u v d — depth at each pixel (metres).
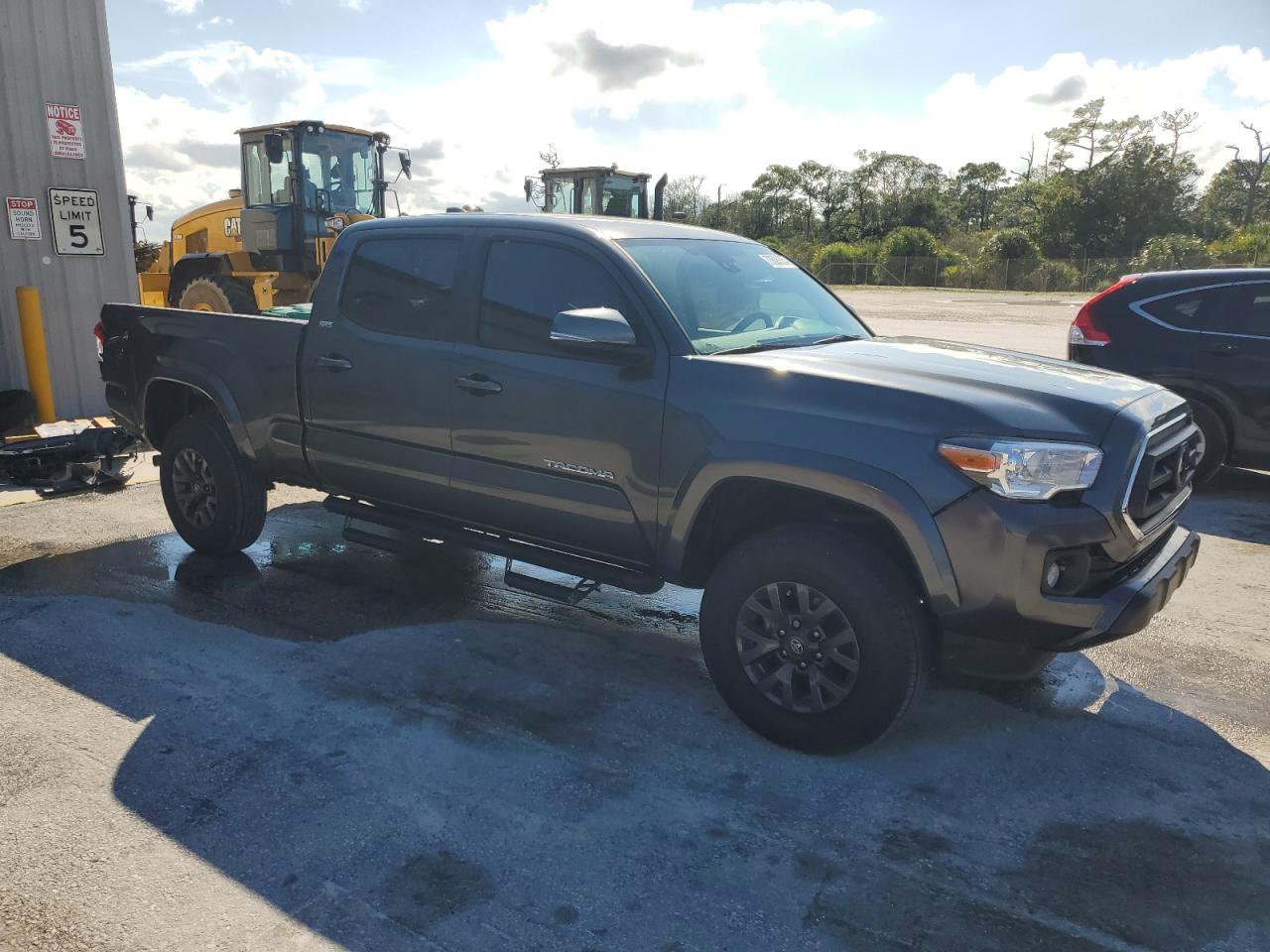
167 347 5.23
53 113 8.34
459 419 4.05
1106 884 2.71
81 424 7.52
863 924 2.53
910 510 3.00
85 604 4.66
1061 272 54.59
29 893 2.56
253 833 2.86
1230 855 2.85
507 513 4.02
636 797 3.10
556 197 18.59
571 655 4.20
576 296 3.78
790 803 3.08
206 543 5.27
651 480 3.53
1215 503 7.05
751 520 3.65
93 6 8.46
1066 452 2.96
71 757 3.27
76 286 8.70
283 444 4.80
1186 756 3.43
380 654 4.17
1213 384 6.96
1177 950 2.45
